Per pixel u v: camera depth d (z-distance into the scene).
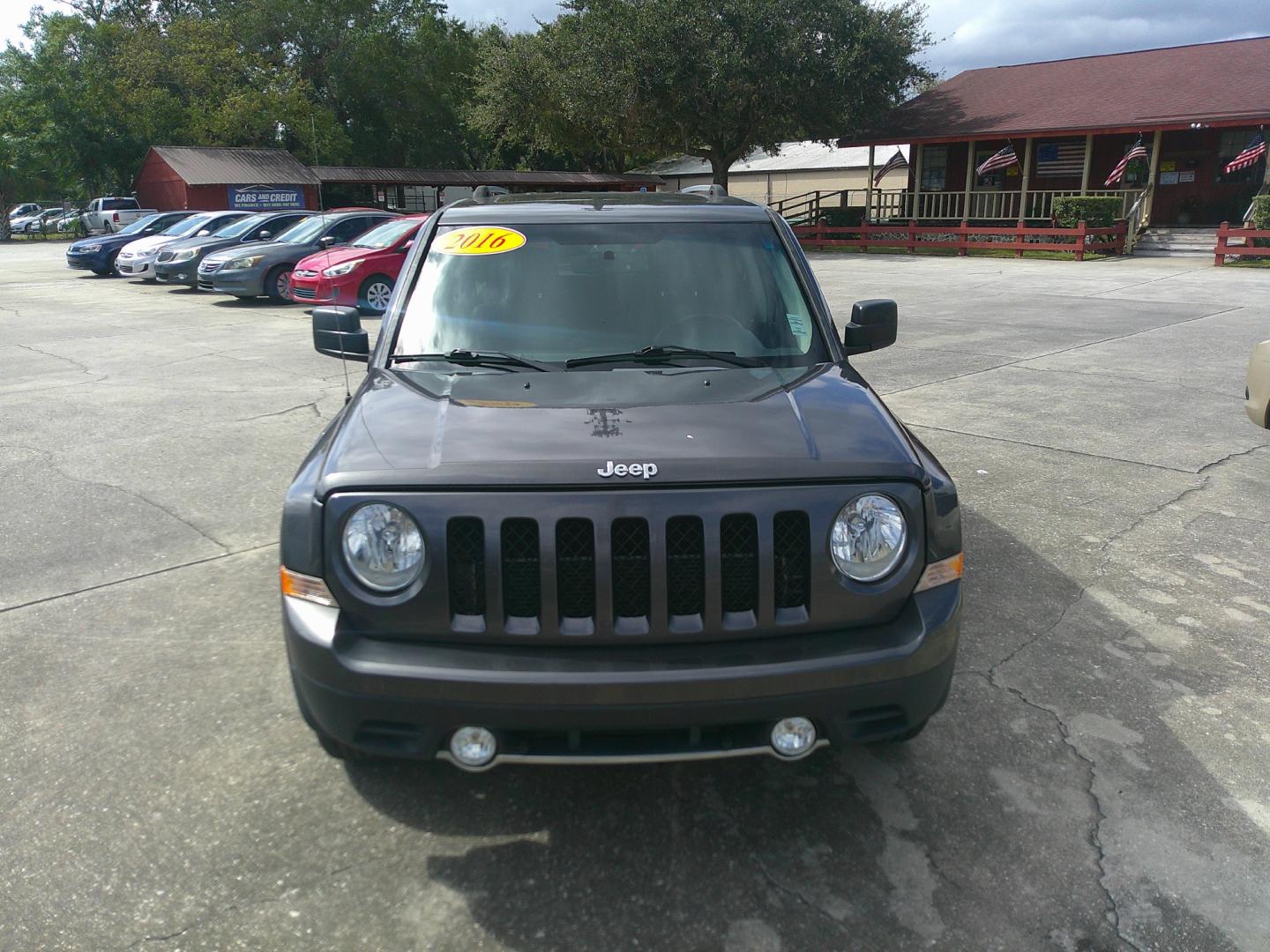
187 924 2.47
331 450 2.78
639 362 3.36
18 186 51.00
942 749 3.23
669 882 2.63
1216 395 8.30
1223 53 27.69
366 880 2.63
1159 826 2.84
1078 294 16.09
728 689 2.41
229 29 48.88
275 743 3.26
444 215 3.99
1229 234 20.80
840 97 28.67
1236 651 3.89
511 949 2.40
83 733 3.33
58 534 5.20
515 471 2.51
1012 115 28.12
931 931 2.46
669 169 51.50
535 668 2.42
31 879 2.62
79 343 11.83
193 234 19.88
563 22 32.16
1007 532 5.17
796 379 3.23
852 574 2.55
